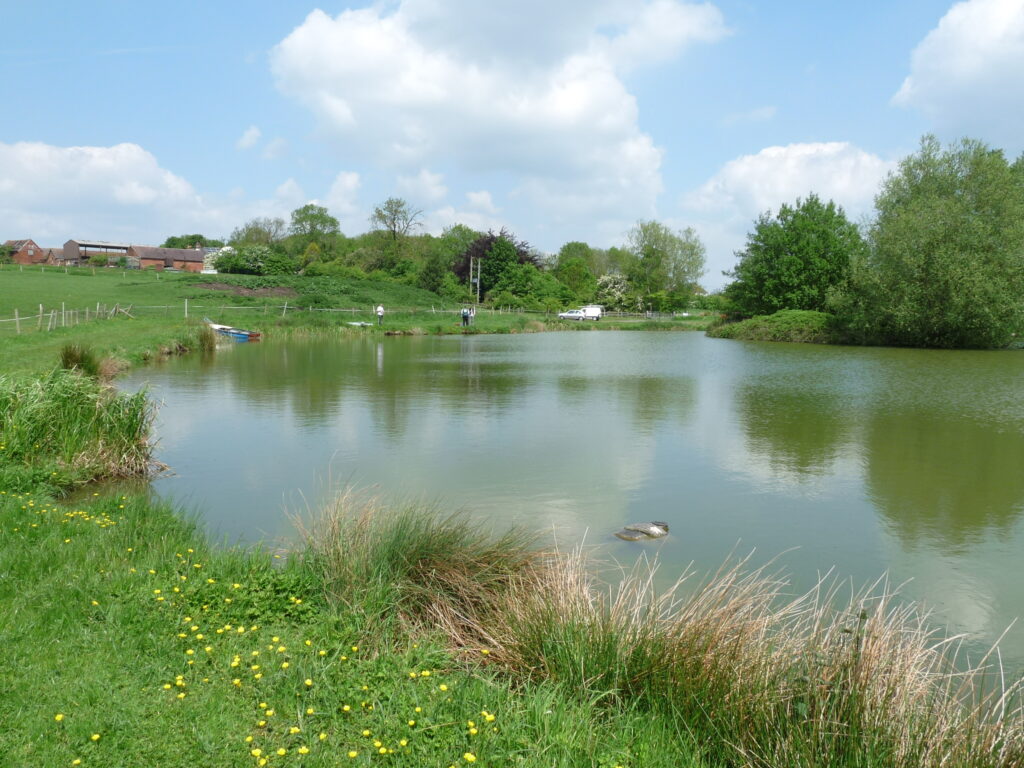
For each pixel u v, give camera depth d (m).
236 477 9.38
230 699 3.74
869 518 7.91
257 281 58.66
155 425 12.80
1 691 3.69
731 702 3.60
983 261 33.94
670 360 27.81
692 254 81.31
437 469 9.88
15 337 23.08
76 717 3.51
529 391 17.88
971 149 36.16
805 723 3.35
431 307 59.03
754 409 15.29
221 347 29.80
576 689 3.88
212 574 5.32
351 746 3.38
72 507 7.44
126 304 41.72
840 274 47.34
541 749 3.31
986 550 6.94
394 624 4.70
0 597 4.80
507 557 5.71
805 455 10.91
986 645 5.05
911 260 34.47
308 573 5.30
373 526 5.89
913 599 5.82
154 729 3.46
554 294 75.94
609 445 11.50
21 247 96.19
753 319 45.25
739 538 7.20
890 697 3.38
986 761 3.09
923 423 13.63
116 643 4.25
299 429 12.65
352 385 18.47
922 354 31.67
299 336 37.22
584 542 6.98
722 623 4.12
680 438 12.09
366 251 83.06
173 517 7.05
